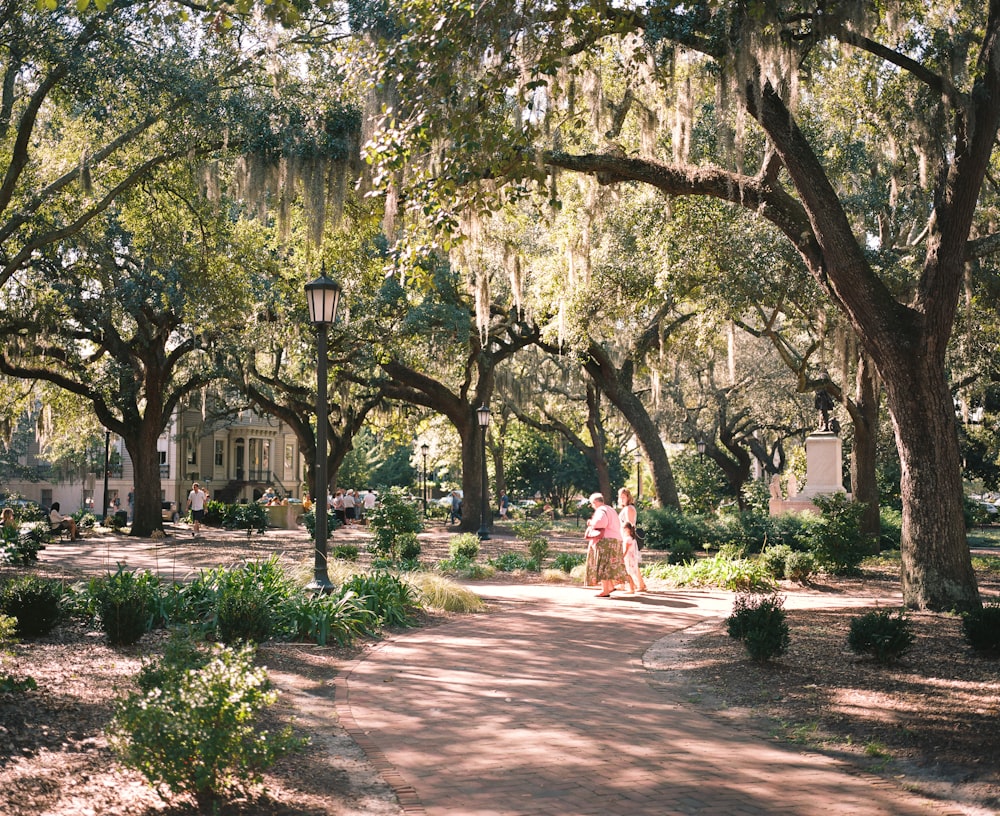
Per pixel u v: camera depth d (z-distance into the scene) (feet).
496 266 84.99
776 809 18.51
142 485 99.91
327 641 36.01
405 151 38.63
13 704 22.65
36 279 80.94
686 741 23.54
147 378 98.27
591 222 59.00
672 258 66.44
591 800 18.80
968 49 44.50
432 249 40.60
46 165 65.41
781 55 39.81
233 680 18.33
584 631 40.78
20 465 201.46
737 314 68.95
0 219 59.93
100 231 70.85
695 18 40.60
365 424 164.76
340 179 54.95
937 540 42.14
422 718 25.29
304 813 17.57
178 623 36.37
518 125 39.32
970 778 20.20
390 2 46.78
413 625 41.65
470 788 19.48
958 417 124.16
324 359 43.62
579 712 26.25
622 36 40.40
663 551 83.66
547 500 266.16
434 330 96.48
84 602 37.45
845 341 68.03
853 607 46.26
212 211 70.08
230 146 58.29
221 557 73.41
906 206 72.18
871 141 59.62
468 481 116.98
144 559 69.92
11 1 49.39
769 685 29.37
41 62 53.72
